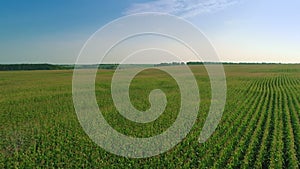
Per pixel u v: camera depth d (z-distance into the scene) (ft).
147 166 41.24
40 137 57.77
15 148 51.03
